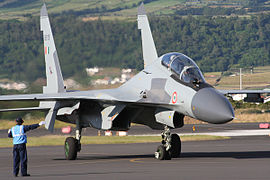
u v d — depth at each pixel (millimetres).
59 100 53531
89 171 41500
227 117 44062
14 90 116750
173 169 41656
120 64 126812
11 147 78438
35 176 39062
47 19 67562
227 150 64250
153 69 53219
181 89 48188
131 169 42281
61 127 135125
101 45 127688
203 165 44781
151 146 74750
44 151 68188
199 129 128500
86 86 120000
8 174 41562
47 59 67812
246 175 36938
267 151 61906
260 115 175875
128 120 54375
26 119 123250
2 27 148500
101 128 53812
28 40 142125
